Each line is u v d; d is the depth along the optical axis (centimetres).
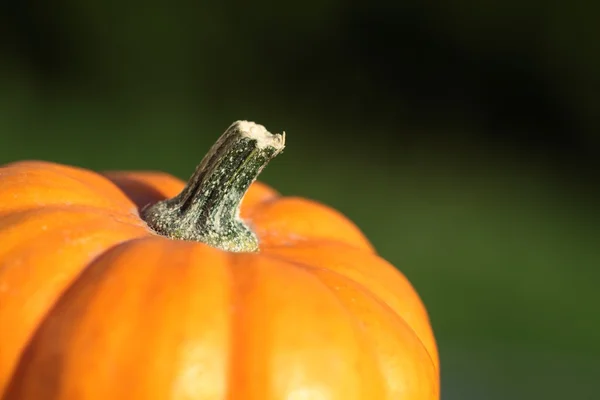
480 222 124
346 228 49
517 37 157
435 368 46
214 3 151
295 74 153
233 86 151
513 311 97
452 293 100
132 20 149
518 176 141
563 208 133
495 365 78
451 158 143
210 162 45
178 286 41
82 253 42
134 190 48
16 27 144
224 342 41
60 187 45
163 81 149
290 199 49
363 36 156
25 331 41
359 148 142
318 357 41
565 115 154
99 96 144
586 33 154
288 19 153
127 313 41
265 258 43
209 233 45
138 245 42
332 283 44
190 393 40
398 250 111
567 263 114
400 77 154
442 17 157
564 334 92
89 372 40
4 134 129
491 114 153
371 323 43
